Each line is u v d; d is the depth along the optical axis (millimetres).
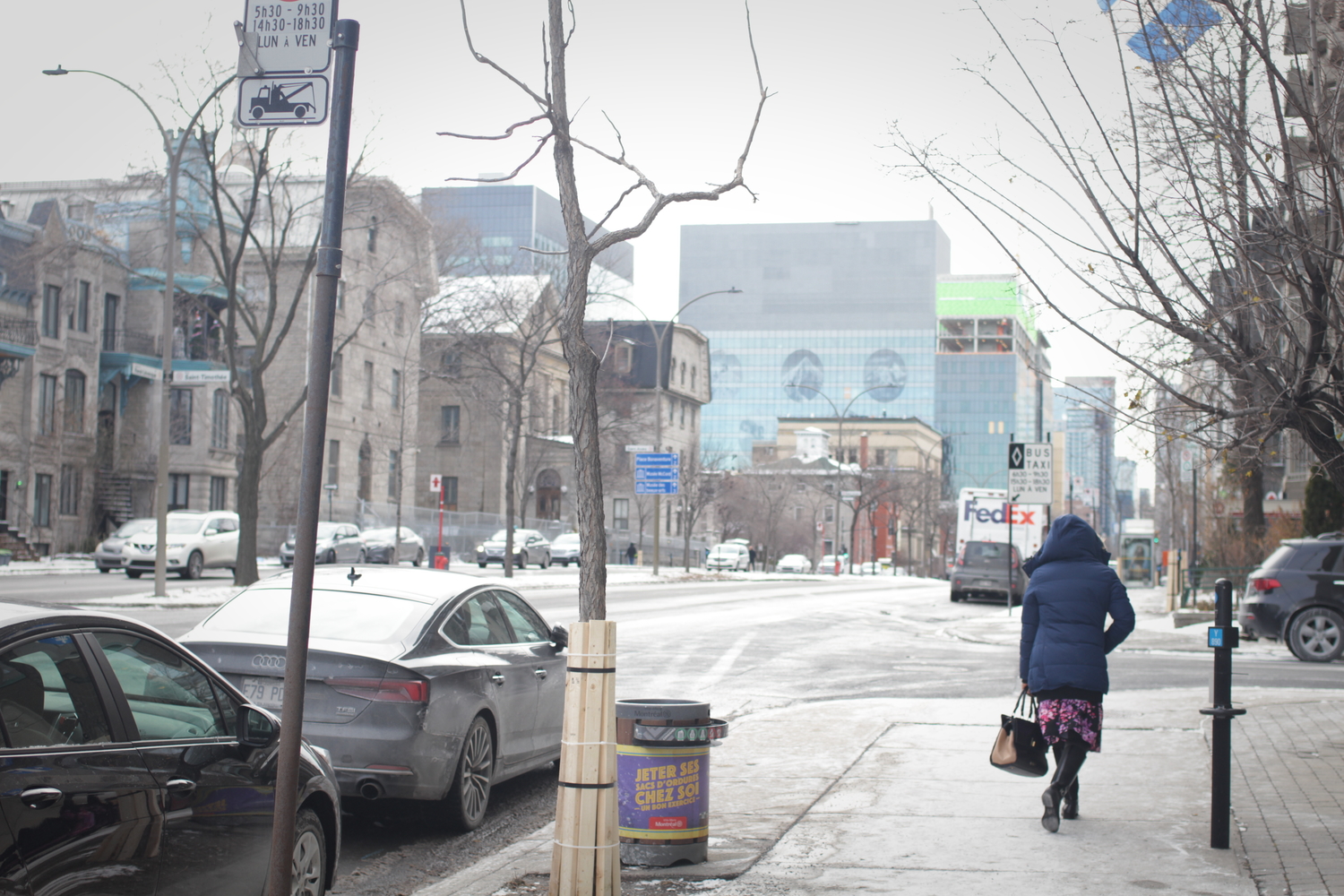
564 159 7789
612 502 81938
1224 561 35969
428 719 7500
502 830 8234
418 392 66812
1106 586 7359
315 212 39906
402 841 7840
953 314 197625
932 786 8742
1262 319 7887
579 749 5539
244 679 7492
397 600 8281
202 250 54625
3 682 3918
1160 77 7816
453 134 7754
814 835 7191
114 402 52312
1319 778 8812
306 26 4891
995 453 189125
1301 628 18953
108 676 4414
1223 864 6453
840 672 17484
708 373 95812
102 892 4117
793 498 98500
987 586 37906
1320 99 7516
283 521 56500
